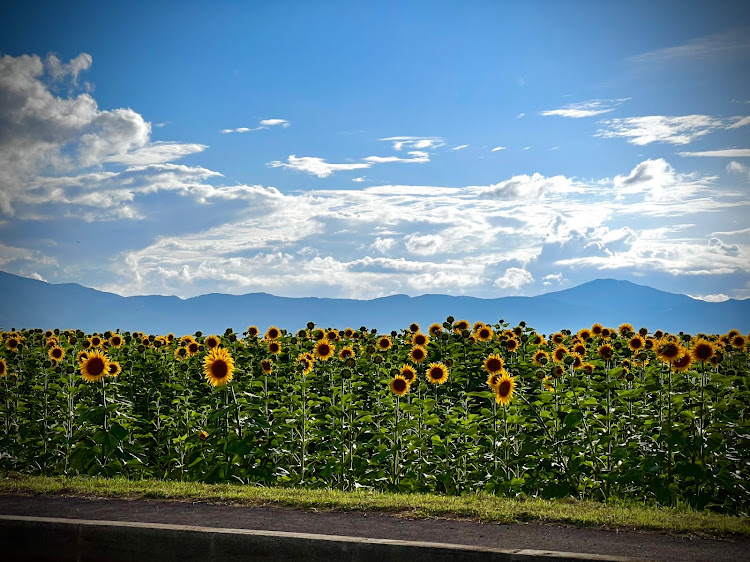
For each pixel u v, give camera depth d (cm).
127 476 1395
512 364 1694
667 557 827
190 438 1399
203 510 1027
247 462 1320
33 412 1647
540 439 1280
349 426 1394
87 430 1429
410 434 1379
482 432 1352
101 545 933
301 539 883
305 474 1376
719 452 1223
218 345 1845
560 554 823
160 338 2062
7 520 962
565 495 1198
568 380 1416
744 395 1284
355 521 972
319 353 1617
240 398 1405
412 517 991
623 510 1020
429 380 1486
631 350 1655
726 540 895
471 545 859
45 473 1449
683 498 1175
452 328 2005
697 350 1281
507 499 1100
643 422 1311
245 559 894
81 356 1495
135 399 1714
